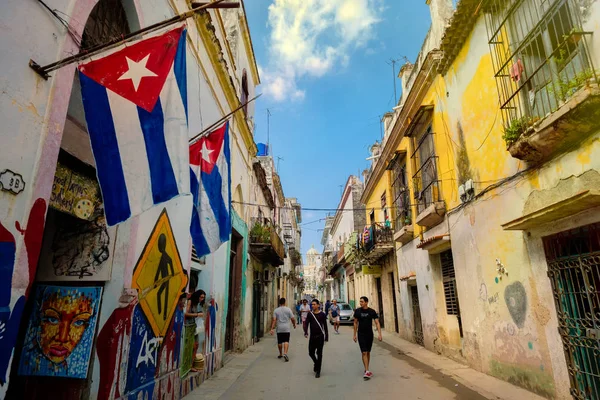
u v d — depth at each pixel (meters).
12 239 2.62
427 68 10.34
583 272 4.78
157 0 5.54
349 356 10.16
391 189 15.81
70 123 3.81
